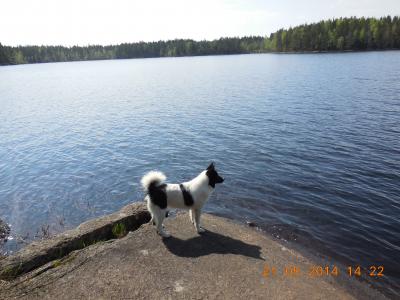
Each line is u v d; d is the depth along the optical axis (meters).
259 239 6.93
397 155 12.91
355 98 24.83
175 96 32.19
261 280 5.36
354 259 6.89
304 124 18.27
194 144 15.96
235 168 12.59
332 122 18.30
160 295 4.80
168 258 5.80
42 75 75.94
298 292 5.17
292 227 8.28
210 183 6.67
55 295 4.73
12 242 8.48
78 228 6.76
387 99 23.66
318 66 59.59
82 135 18.59
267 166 12.58
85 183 12.09
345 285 5.94
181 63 108.44
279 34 147.38
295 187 10.62
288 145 14.91
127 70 84.69
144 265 5.54
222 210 9.31
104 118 23.05
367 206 9.20
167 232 6.62
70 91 41.03
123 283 5.04
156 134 18.08
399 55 82.50
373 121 17.94
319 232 8.01
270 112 21.92
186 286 5.04
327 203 9.46
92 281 5.06
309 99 25.72
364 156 12.99
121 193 11.23
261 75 49.53
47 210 10.23
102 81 54.75
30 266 5.60
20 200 10.91
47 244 6.12
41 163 14.30
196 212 6.73
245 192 10.44
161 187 6.34
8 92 41.66
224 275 5.39
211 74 56.78
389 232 7.90
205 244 6.40
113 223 7.02
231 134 17.27
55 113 25.78
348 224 8.31
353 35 114.56
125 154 15.01
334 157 13.09
